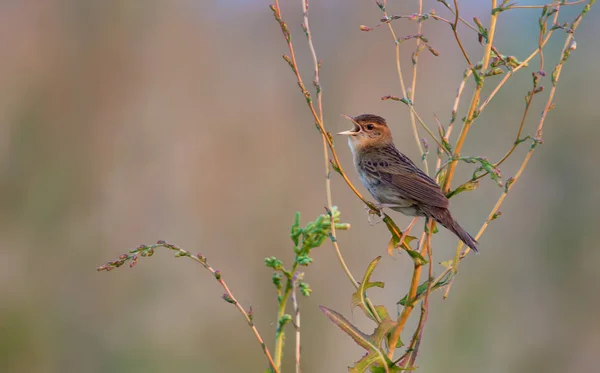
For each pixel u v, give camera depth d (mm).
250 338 11680
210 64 15398
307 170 14195
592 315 13617
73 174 13148
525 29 15891
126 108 14297
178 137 14312
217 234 13242
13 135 13289
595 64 16344
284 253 13000
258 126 14625
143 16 14984
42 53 14031
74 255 12281
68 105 13930
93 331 11680
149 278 12289
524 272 14125
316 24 15844
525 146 15609
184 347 11500
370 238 13172
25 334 11344
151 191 13570
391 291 12688
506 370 12336
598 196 15039
